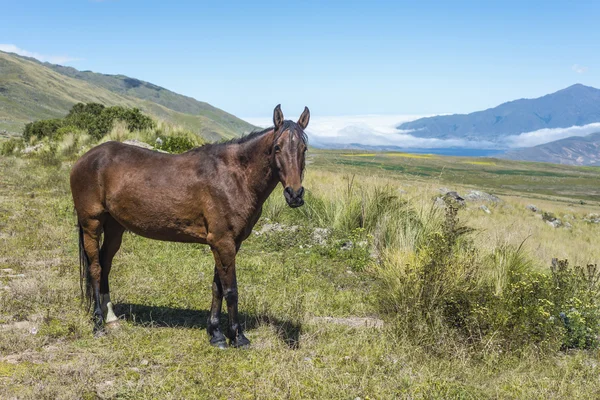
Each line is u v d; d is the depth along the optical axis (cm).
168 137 2422
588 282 715
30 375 429
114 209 547
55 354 482
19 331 526
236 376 464
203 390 427
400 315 606
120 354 488
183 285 754
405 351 545
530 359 546
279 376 457
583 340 613
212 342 535
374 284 836
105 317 570
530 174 15900
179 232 541
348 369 492
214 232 520
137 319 605
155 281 762
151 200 529
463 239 1001
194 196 521
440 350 545
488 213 2977
